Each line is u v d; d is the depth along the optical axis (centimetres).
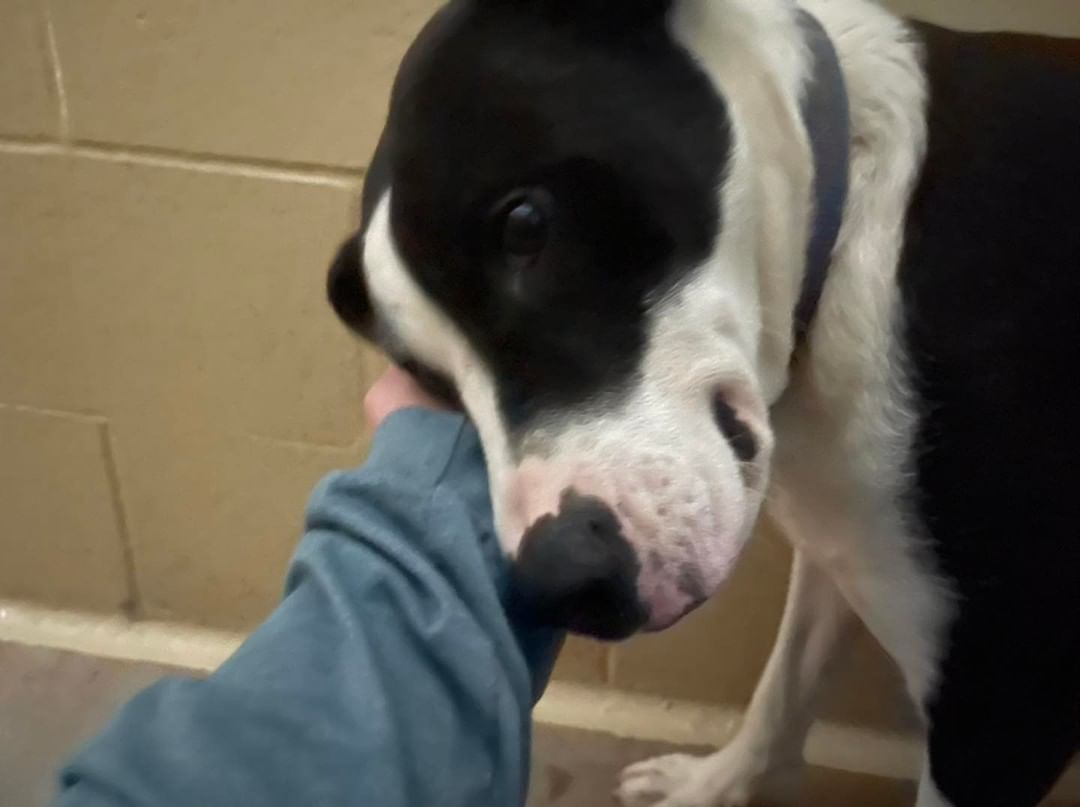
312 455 122
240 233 111
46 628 139
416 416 70
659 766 117
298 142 105
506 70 63
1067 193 70
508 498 63
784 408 76
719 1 67
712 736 124
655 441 61
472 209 63
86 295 117
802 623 104
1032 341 70
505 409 64
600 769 122
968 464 72
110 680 134
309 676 60
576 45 64
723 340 65
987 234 70
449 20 66
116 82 106
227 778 56
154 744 57
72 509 132
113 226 113
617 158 62
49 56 105
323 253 110
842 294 72
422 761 60
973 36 76
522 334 63
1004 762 80
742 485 64
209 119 106
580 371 62
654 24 65
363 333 77
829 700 121
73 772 57
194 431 123
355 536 66
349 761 57
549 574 59
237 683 59
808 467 77
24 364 123
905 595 78
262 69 102
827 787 119
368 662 60
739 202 66
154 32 103
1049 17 90
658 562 60
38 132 109
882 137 72
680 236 64
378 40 99
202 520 129
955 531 74
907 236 71
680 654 123
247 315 115
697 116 65
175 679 63
